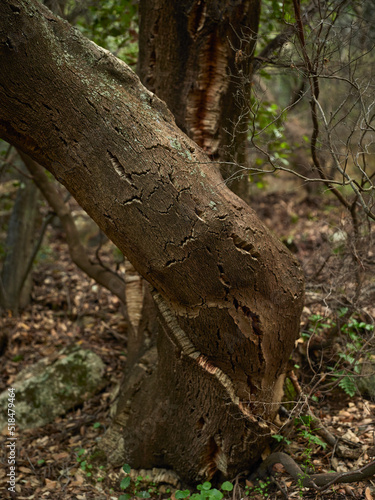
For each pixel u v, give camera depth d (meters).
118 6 3.86
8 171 5.34
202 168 2.07
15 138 2.06
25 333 4.97
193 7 2.56
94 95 1.95
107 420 3.56
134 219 2.01
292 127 5.08
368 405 3.08
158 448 2.75
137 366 3.04
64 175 2.07
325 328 3.46
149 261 2.09
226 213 1.99
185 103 2.74
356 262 3.11
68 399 3.83
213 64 2.66
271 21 3.82
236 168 2.82
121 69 2.03
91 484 2.90
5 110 1.93
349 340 3.24
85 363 4.04
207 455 2.60
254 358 2.25
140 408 2.87
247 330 2.16
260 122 3.61
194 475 2.64
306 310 3.62
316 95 2.47
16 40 1.81
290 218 7.45
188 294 2.12
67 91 1.92
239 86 2.60
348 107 2.85
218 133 2.74
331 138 2.52
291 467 2.44
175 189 1.97
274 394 2.54
